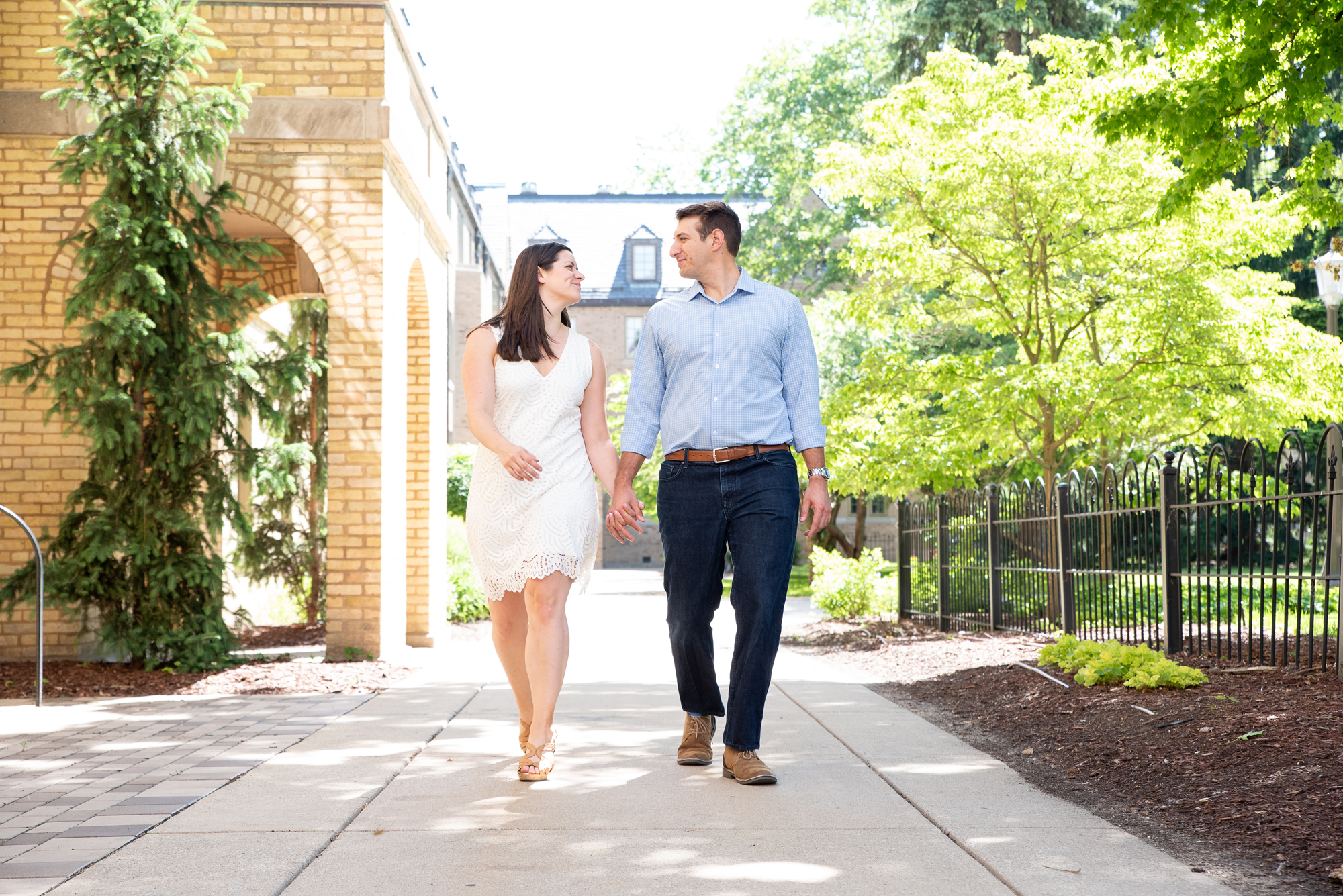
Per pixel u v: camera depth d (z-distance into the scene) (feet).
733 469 13.15
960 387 41.04
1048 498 30.96
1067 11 64.18
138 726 18.12
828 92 92.73
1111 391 38.75
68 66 25.41
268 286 37.83
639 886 8.82
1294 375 38.14
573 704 20.08
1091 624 28.53
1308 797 11.43
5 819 11.27
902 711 19.10
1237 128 28.09
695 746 13.94
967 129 38.47
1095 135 27.99
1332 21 24.40
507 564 13.19
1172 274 37.83
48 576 24.75
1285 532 19.70
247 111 26.63
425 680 24.57
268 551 37.81
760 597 12.92
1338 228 61.98
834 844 10.14
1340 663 17.52
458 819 11.09
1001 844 10.14
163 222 24.99
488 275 121.29
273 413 27.22
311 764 14.26
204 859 9.64
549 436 13.32
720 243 13.46
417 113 34.06
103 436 24.20
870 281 44.01
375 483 28.76
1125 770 13.62
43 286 28.37
